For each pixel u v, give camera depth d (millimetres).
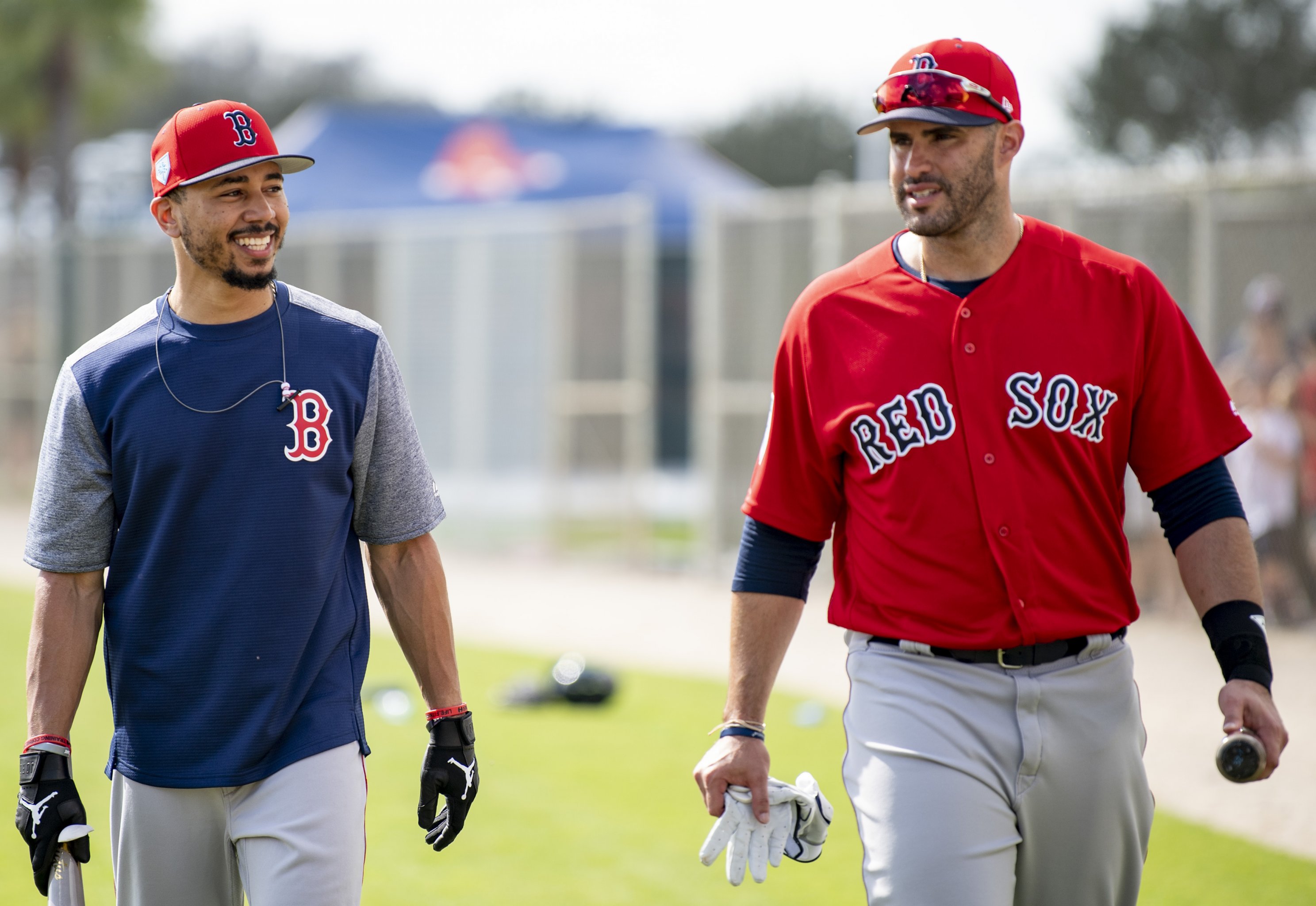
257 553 10500
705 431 44812
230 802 10570
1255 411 33844
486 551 49375
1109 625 10422
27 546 10797
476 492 49719
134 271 58875
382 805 20547
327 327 10930
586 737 25062
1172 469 10555
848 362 10727
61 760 10617
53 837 10430
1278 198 34188
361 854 10656
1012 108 10320
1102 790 10398
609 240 47562
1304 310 33906
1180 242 35500
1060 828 10477
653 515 60312
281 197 10781
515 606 39469
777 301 42781
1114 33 112125
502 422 49031
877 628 10664
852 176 146125
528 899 16797
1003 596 10281
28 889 16750
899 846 10117
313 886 10266
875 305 10711
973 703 10305
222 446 10484
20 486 63438
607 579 44250
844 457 10992
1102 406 10320
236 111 10531
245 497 10508
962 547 10312
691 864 18203
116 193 105375
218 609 10469
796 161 157000
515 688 27703
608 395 46844
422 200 69062
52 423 10742
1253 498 33844
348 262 52375
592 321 47375
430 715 11484
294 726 10562
